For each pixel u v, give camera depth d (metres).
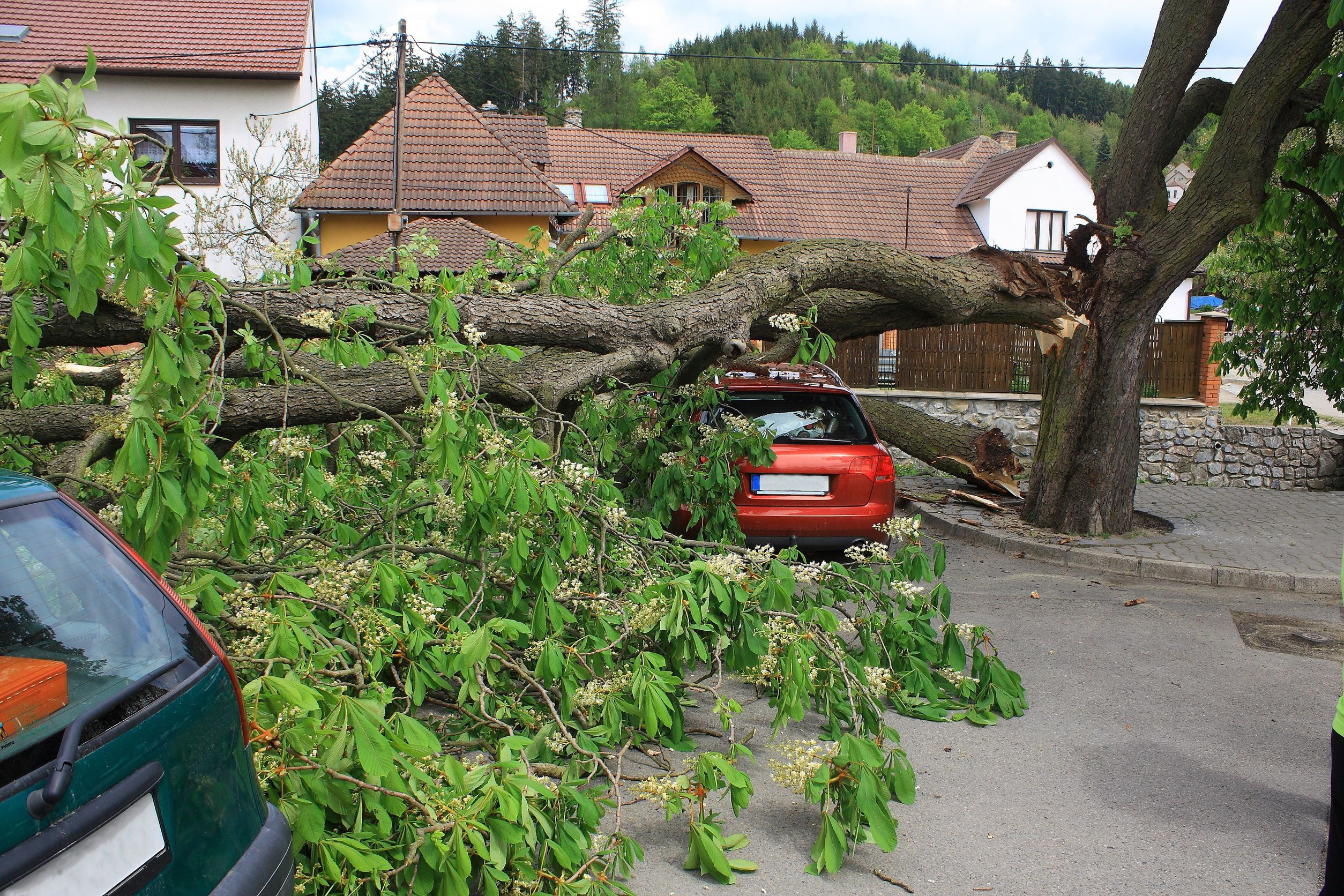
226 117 22.16
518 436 3.77
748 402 7.81
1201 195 8.59
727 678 5.23
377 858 2.41
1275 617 6.65
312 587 3.23
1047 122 124.44
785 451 7.44
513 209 23.23
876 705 3.83
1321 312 10.14
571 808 3.00
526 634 3.41
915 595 4.67
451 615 3.66
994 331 14.68
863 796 3.11
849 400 7.96
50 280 2.77
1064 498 9.44
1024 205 36.81
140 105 21.92
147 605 2.05
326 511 4.10
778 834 3.48
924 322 8.48
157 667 1.96
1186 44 8.64
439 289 3.85
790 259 6.35
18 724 1.66
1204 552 8.41
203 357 2.92
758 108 96.19
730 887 3.09
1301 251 9.86
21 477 2.09
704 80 98.62
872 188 37.69
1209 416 14.08
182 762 1.92
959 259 7.96
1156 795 3.82
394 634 3.27
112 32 22.81
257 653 2.79
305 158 19.31
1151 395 14.24
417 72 59.66
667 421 6.13
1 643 1.75
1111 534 9.27
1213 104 9.02
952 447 11.04
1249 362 10.93
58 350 4.87
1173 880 3.16
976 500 10.84
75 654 1.83
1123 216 8.85
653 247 6.74
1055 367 9.47
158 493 2.54
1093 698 4.98
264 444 4.89
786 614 3.97
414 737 2.61
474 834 2.45
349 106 54.44
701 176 31.17
